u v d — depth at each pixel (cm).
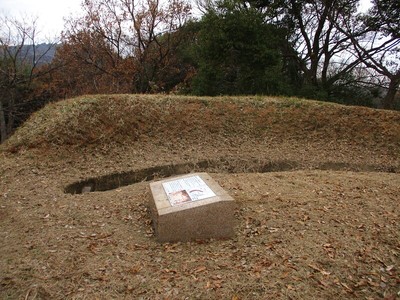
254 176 570
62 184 544
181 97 898
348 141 828
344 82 1778
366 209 418
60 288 264
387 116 897
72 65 1855
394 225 379
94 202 452
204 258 304
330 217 390
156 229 342
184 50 1988
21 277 275
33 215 405
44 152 646
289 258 305
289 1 1603
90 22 1798
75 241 338
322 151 782
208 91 1468
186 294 257
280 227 364
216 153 730
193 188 365
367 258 312
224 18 1382
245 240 336
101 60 1942
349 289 271
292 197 450
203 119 835
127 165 644
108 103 793
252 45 1354
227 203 335
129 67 1780
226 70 1470
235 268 289
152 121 793
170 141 759
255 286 266
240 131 827
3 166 589
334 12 1659
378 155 782
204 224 334
